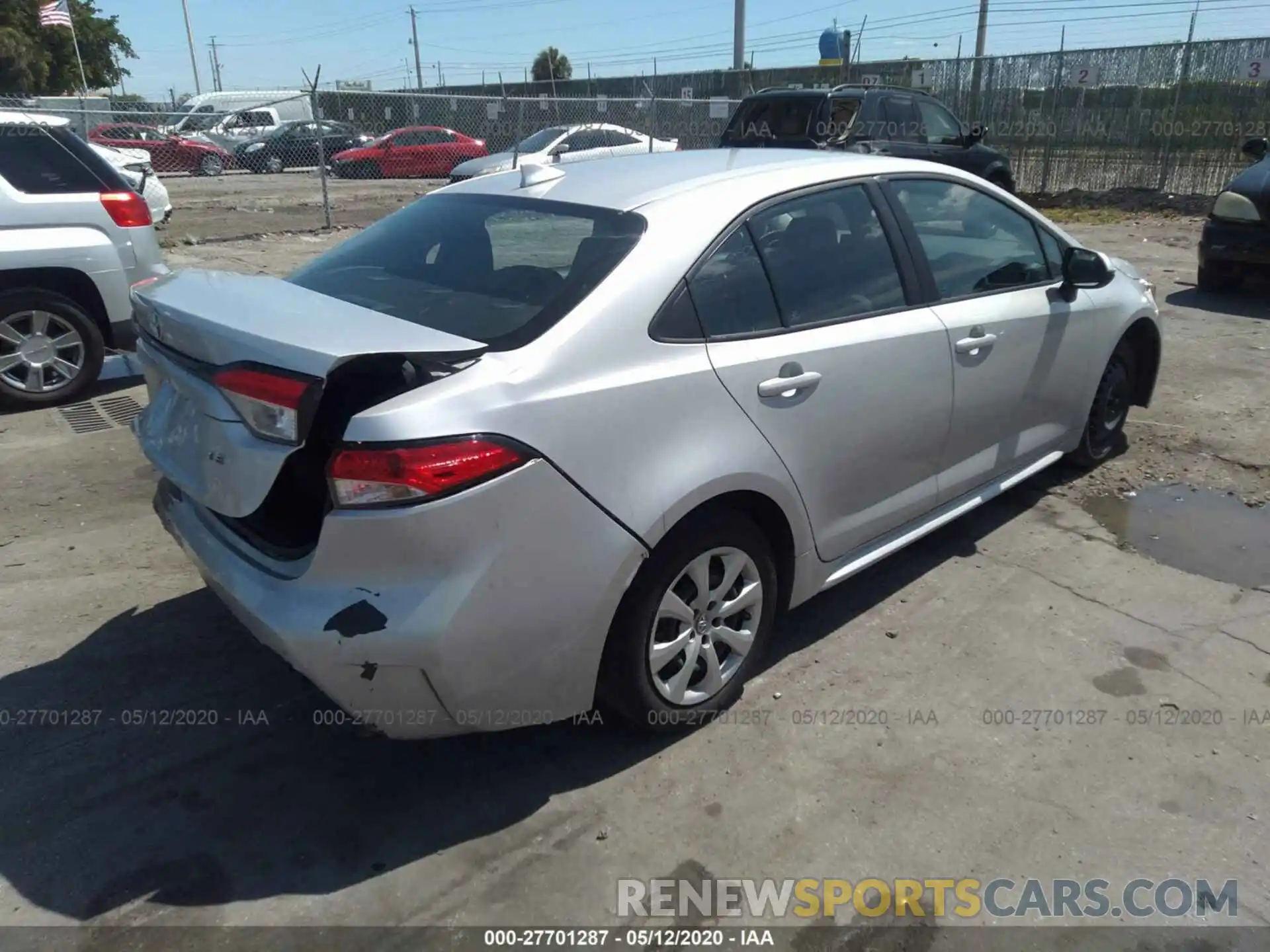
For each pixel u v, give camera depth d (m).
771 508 3.03
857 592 3.87
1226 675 3.30
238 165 23.19
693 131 20.66
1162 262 11.05
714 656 3.00
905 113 13.28
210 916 2.38
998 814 2.70
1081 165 17.69
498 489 2.33
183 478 2.63
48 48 47.62
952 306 3.67
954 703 3.17
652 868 2.53
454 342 2.40
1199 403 5.97
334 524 2.29
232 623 3.66
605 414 2.54
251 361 2.36
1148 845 2.59
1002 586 3.90
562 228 2.97
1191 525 4.42
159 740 3.01
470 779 2.85
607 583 2.57
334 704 3.18
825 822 2.67
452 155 22.81
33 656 3.44
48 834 2.63
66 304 6.05
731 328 2.90
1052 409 4.37
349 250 3.43
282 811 2.72
